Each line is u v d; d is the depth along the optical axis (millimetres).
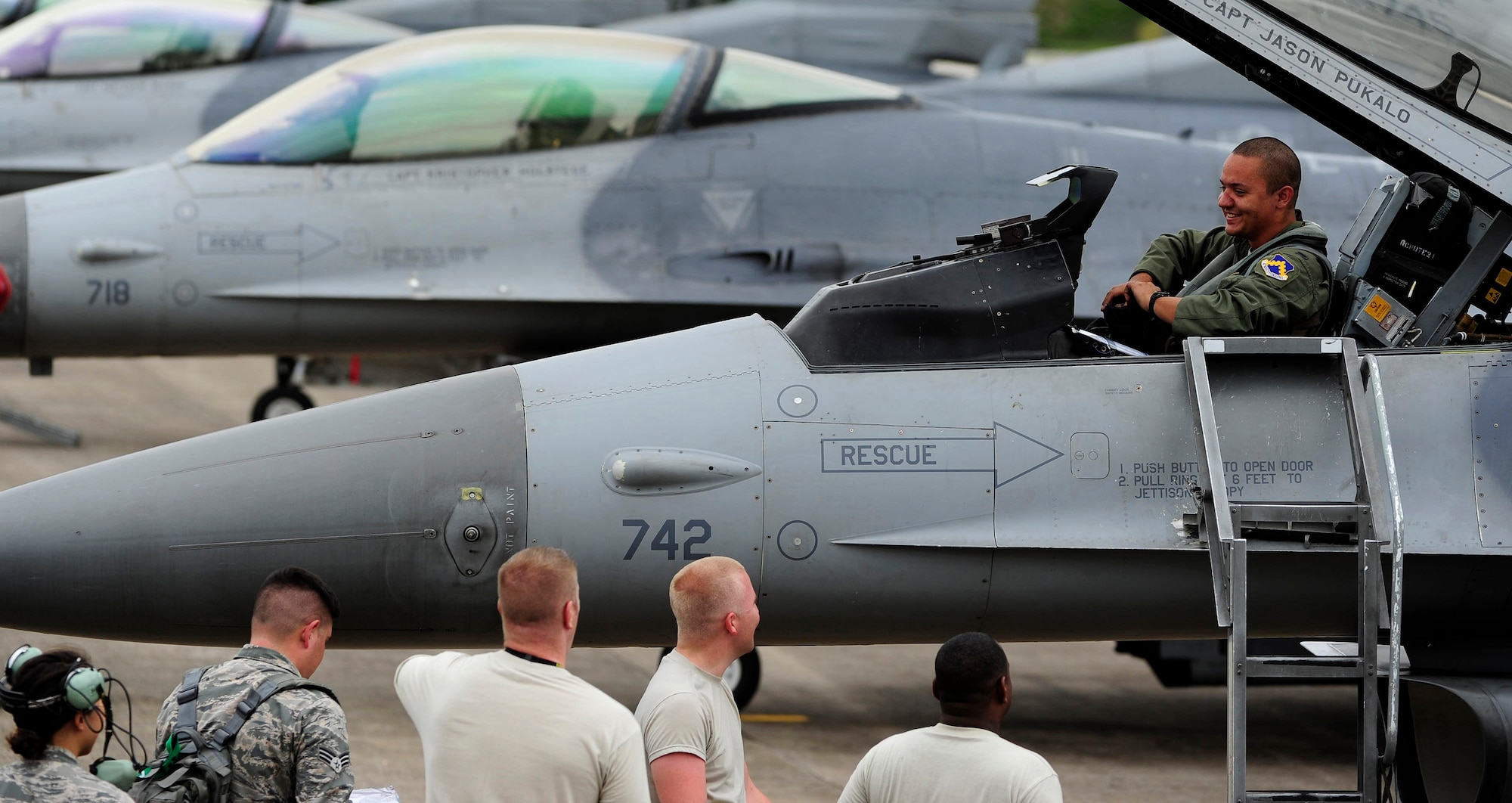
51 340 40312
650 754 13969
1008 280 21172
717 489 19766
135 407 66000
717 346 20672
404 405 20625
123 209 39969
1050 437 19969
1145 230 41625
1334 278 22172
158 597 19719
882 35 76000
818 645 21156
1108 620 20625
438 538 19672
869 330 20688
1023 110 68812
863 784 13672
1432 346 21312
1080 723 31312
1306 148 69000
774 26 75188
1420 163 21953
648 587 19875
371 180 40000
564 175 39969
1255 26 20594
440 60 40594
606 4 74312
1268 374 20000
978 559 19922
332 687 31078
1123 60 70188
